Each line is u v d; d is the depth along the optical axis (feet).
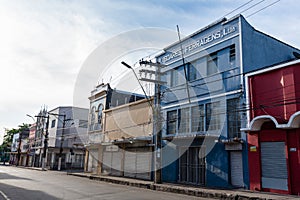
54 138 135.85
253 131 45.80
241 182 47.37
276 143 43.27
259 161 44.68
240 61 50.47
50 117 149.18
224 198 40.14
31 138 179.11
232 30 53.16
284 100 42.34
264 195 38.81
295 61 41.70
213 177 51.90
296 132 40.93
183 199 38.86
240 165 48.24
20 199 35.09
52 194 40.06
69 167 131.75
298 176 39.83
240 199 38.60
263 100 45.34
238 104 49.88
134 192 46.11
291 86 41.73
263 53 54.39
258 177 44.39
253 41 52.95
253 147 45.88
